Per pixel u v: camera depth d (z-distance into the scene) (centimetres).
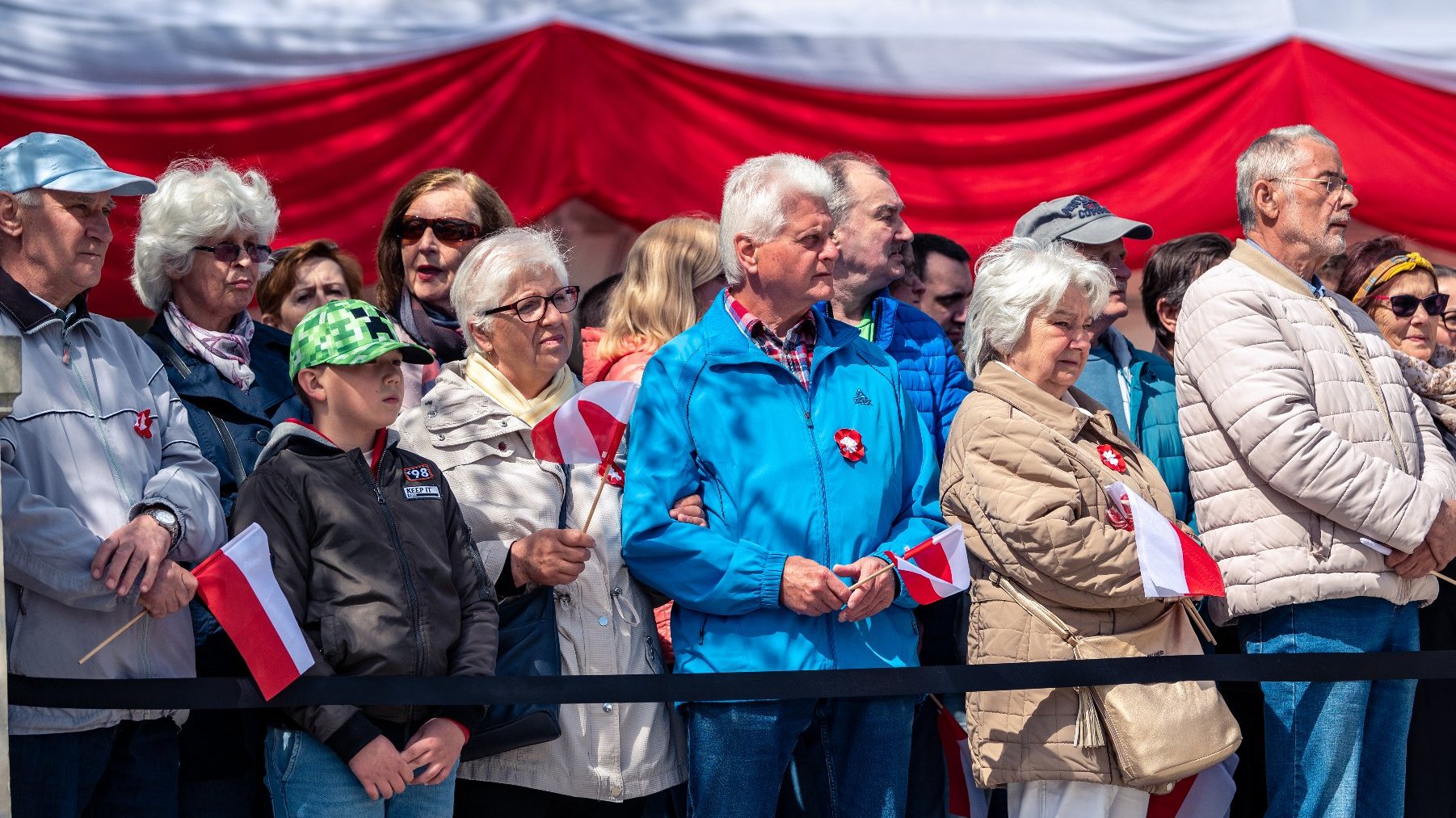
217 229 1275
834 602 1146
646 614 1259
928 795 1433
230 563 1034
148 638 1080
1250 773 1519
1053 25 2222
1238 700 1530
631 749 1203
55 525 1010
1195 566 1163
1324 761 1306
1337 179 1376
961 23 2203
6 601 1023
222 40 2041
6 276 1068
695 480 1210
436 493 1141
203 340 1273
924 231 2248
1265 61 2211
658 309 1420
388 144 2092
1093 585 1195
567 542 1152
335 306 1129
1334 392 1330
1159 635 1246
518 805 1191
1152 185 2245
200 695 1051
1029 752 1226
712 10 2159
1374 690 1362
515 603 1195
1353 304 1466
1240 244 1403
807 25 2183
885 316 1509
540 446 1154
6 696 968
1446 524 1279
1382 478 1270
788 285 1228
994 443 1238
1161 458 1539
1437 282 1769
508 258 1245
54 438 1055
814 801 1266
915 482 1277
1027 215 1669
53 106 2005
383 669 1071
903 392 1309
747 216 1230
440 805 1114
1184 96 2220
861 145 2211
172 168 1333
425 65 2084
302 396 1151
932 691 1174
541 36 2102
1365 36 2222
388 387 1123
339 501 1084
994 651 1246
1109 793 1238
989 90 2211
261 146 2069
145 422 1111
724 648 1183
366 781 1050
